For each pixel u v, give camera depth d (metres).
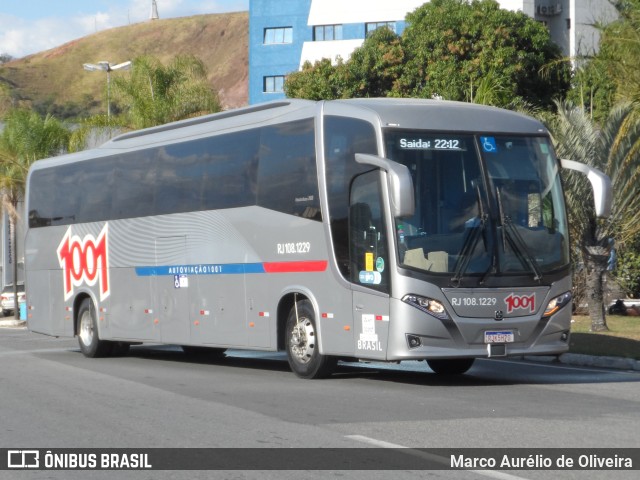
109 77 43.59
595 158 21.61
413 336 13.89
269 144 16.62
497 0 61.28
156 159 19.88
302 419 11.41
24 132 42.19
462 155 14.40
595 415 11.41
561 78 50.19
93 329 21.95
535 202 14.66
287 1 69.00
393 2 65.12
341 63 54.66
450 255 14.05
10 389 15.14
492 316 14.14
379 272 14.23
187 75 41.50
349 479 8.31
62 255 23.20
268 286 16.53
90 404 13.23
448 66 50.03
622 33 21.83
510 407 12.13
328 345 15.21
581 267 25.89
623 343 18.84
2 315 48.31
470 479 8.23
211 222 18.06
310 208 15.50
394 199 13.20
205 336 18.27
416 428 10.62
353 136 14.70
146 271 20.09
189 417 11.80
